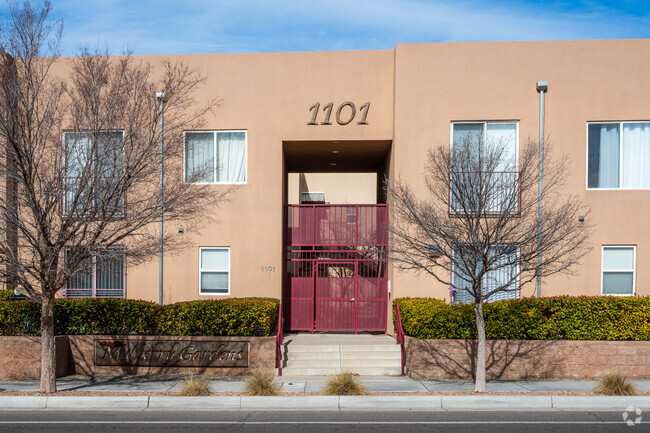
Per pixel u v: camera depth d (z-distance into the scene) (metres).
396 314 13.16
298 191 24.05
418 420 8.33
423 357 11.53
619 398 9.33
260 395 9.59
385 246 14.56
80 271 10.20
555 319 11.64
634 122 13.20
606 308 11.59
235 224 13.88
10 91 9.42
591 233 12.73
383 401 9.37
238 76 14.05
